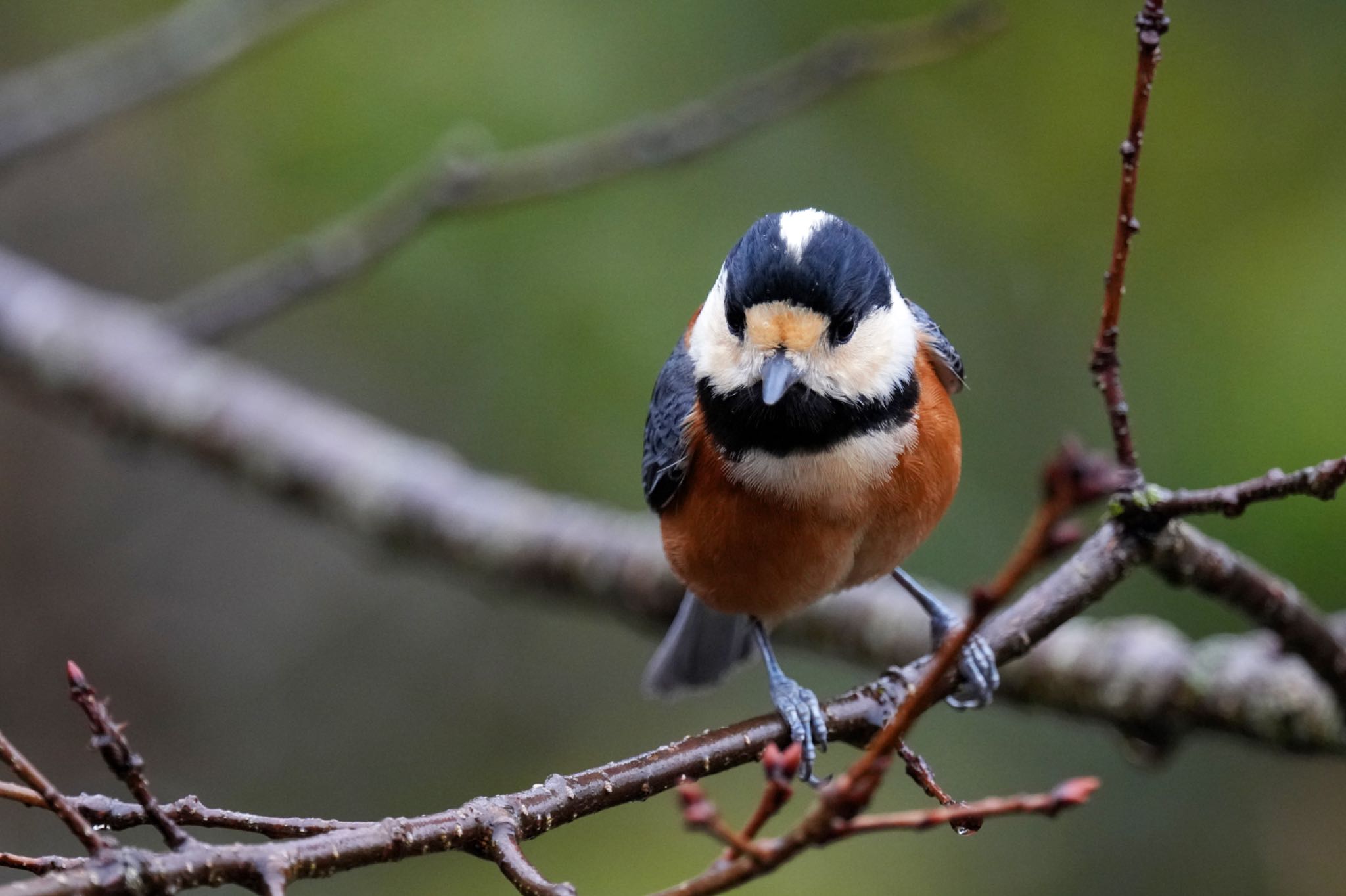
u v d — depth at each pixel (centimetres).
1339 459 580
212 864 441
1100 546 654
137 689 1390
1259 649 866
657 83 1140
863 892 1091
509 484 1121
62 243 1458
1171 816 1140
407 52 1139
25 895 413
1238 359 1023
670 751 588
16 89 1128
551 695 1375
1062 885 1114
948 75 1141
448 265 1124
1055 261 1114
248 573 1448
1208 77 1105
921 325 774
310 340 1370
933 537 1080
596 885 1091
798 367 689
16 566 1427
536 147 1114
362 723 1372
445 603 1421
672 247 1123
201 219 1306
